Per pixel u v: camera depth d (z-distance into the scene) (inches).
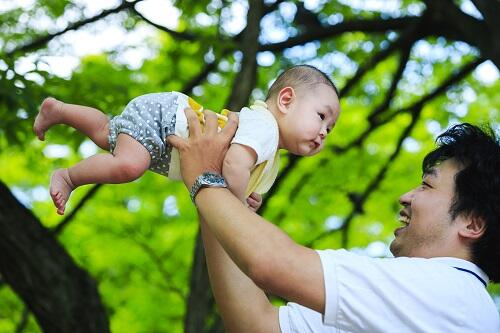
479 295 104.2
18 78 207.3
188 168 104.3
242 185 103.6
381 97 357.1
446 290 101.6
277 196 370.6
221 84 321.4
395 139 373.4
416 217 113.2
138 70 331.6
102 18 273.9
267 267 98.2
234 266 121.6
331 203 380.2
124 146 107.0
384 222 396.5
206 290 208.8
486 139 114.4
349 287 99.2
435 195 112.9
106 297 396.2
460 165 113.1
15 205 201.2
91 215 396.5
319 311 100.3
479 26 231.6
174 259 401.4
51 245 203.9
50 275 201.3
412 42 273.4
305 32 277.6
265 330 119.0
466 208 110.6
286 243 99.6
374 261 101.7
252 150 103.8
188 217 400.8
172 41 314.8
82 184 107.9
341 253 101.5
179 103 109.3
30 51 276.8
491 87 355.9
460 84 349.4
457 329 100.4
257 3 226.1
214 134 105.3
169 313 403.5
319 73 113.4
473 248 110.4
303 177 338.3
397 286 100.3
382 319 99.0
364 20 277.4
